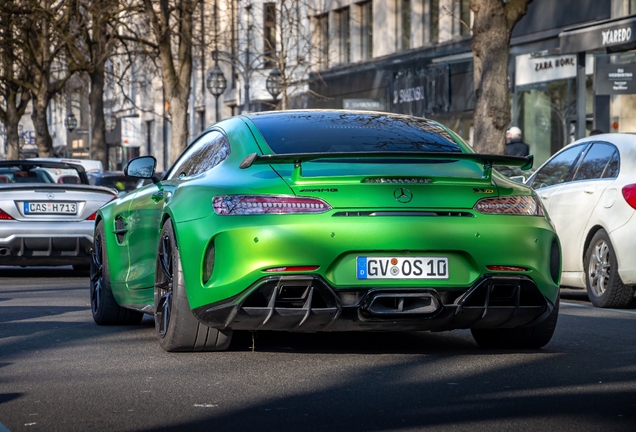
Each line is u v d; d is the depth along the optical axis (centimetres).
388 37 3612
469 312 618
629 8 2458
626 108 2400
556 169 1209
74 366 624
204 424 457
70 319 904
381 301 605
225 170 653
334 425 452
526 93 2802
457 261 609
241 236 599
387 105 3584
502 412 476
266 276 594
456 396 517
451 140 702
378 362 629
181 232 634
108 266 844
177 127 3166
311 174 612
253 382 560
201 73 5466
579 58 2394
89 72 3944
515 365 618
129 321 859
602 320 895
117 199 869
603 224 1058
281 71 3334
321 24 4181
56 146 8244
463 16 3189
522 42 2841
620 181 1051
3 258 1377
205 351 675
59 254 1388
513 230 620
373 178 606
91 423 463
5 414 485
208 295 612
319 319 604
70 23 3809
